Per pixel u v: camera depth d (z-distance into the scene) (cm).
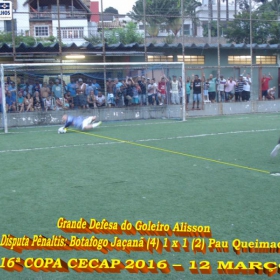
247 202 706
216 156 1104
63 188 815
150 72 2564
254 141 1345
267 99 2639
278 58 3078
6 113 1803
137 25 3931
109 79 2212
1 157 1147
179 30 3584
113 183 845
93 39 3275
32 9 3700
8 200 741
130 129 1739
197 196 745
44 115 1983
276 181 841
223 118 2150
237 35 3294
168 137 1474
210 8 3569
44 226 609
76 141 1419
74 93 2102
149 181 855
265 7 4125
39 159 1109
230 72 2925
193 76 2511
